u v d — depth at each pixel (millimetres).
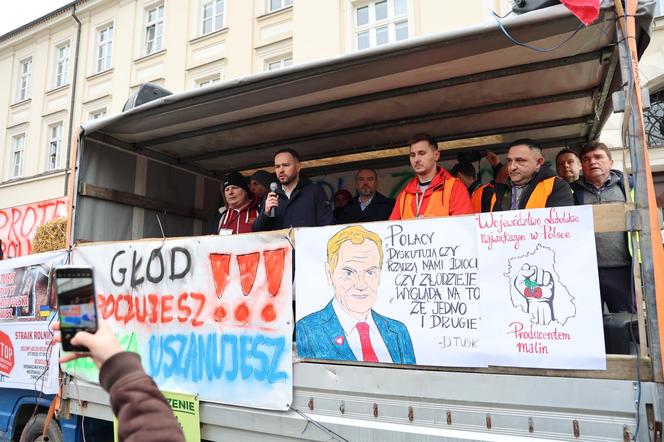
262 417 2502
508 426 1926
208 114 3803
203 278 2828
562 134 4352
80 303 1033
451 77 3182
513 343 1939
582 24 2285
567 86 3359
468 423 1999
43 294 3676
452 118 3979
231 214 4309
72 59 16078
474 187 4094
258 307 2592
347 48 10172
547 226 1933
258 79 3010
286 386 2434
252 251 2652
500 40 2553
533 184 2607
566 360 1842
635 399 1745
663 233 2027
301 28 10617
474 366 2006
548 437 1858
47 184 15492
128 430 897
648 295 1772
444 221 2135
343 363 2311
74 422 3465
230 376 2635
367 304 2266
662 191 6941
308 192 3484
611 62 2848
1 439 3969
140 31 14594
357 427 2205
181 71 13266
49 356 3543
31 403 3822
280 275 2541
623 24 1979
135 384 950
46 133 16406
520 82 3291
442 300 2102
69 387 3402
